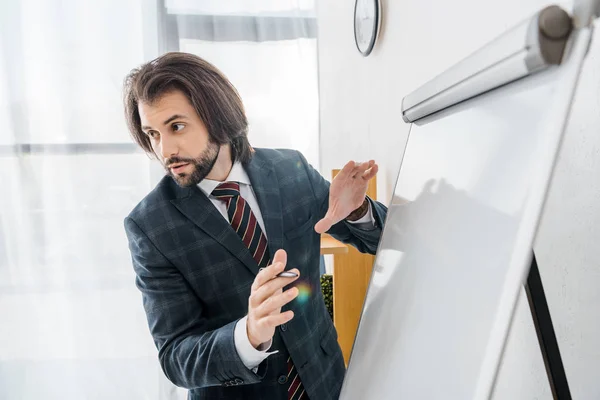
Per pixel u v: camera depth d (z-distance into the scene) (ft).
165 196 2.94
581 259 2.06
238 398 2.94
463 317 1.35
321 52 7.33
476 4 3.02
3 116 6.68
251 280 2.91
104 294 7.06
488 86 1.46
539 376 2.37
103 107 6.93
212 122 2.58
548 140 1.10
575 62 1.06
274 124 7.42
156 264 2.84
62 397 6.98
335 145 6.95
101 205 7.00
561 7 1.08
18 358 6.86
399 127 4.60
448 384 1.33
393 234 2.31
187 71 2.53
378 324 2.12
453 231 1.59
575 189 2.09
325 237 5.55
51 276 6.92
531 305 1.44
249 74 7.30
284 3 7.33
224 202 3.01
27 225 6.82
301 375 2.98
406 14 4.30
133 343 7.14
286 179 3.29
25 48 6.68
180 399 7.13
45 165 6.84
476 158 1.54
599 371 1.96
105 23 6.88
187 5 7.09
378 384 1.89
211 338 2.47
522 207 1.16
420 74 4.04
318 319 3.29
